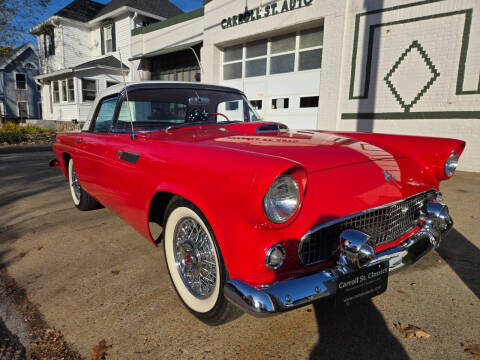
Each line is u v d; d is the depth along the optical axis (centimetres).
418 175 211
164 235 212
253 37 945
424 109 686
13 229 349
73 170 404
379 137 254
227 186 147
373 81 742
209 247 179
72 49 1925
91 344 176
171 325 192
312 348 173
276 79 930
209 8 1032
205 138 212
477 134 635
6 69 2581
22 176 636
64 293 225
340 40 762
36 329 189
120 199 254
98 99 322
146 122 272
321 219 156
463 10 620
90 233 335
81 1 2038
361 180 176
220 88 320
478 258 271
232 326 191
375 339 179
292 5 825
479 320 193
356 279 159
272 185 136
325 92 805
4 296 222
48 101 2103
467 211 385
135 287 233
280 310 139
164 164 191
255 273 148
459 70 638
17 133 1353
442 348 171
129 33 1684
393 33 703
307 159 172
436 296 219
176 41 1295
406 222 201
